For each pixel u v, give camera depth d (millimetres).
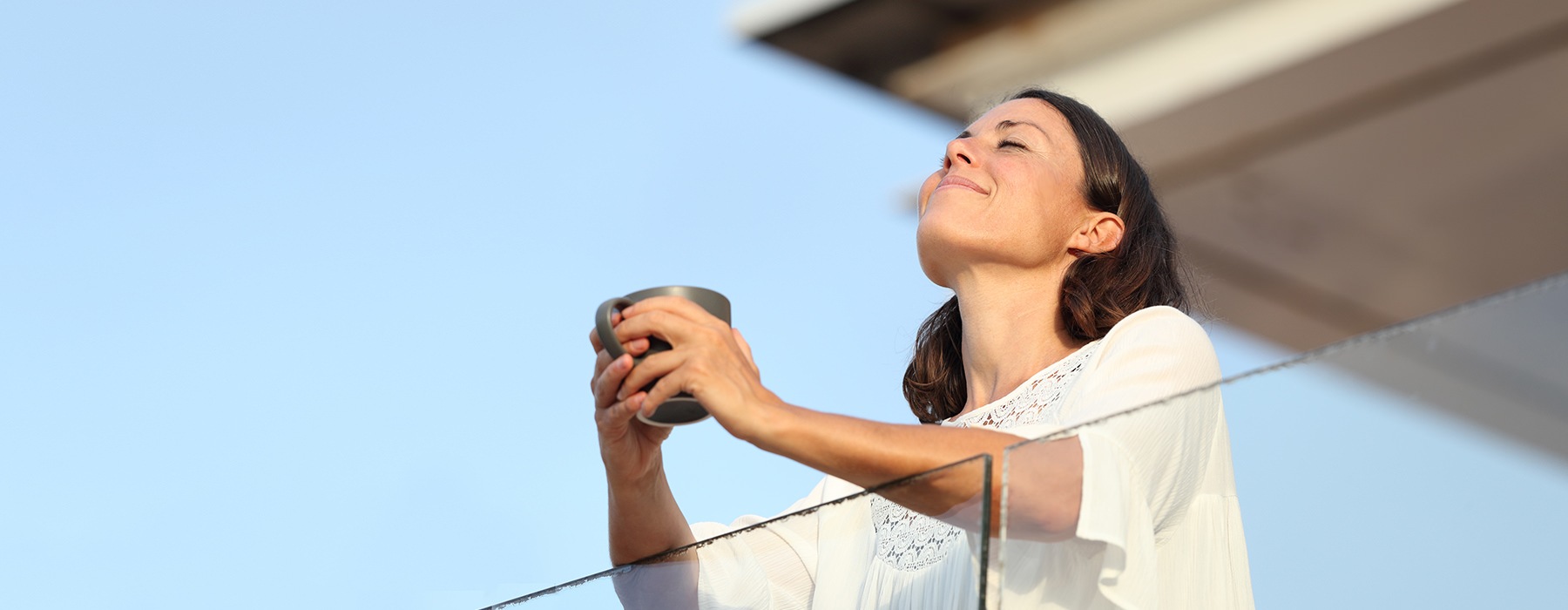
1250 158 5848
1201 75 5527
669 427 1580
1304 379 1087
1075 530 1087
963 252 1805
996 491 1041
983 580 1006
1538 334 943
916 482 1067
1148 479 1124
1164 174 5930
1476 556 997
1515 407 969
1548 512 968
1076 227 1831
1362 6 5285
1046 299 1807
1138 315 1570
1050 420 1615
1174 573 1126
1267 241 6336
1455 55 5355
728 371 1362
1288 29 5430
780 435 1316
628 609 1257
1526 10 5090
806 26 5996
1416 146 5785
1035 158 1841
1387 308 6617
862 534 1396
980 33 5844
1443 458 1016
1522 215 6086
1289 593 1070
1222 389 1144
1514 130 5668
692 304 1413
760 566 1321
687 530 1680
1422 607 1011
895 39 5977
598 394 1484
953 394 2023
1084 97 5762
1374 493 1052
